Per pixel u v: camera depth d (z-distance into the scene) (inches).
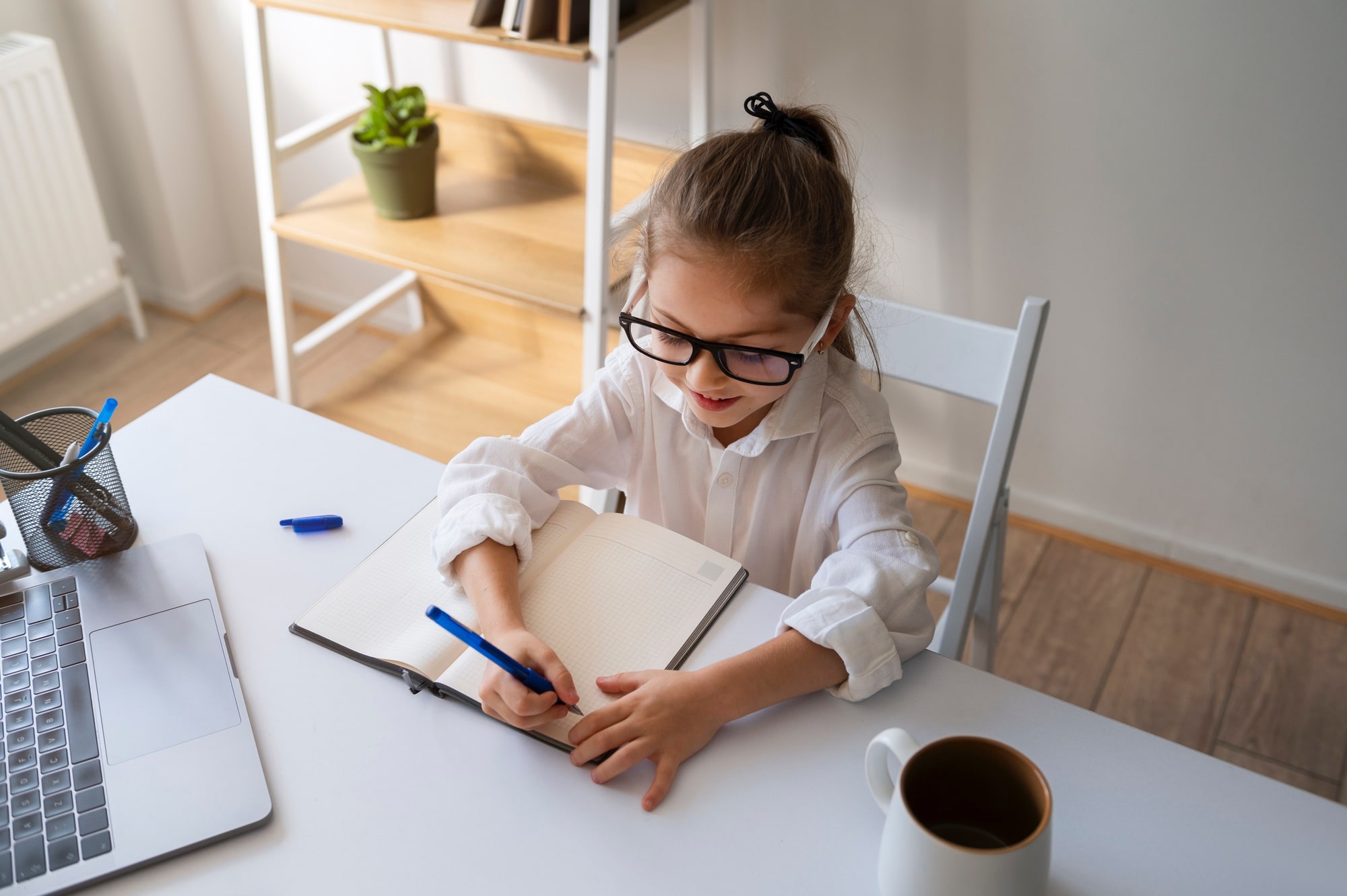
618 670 31.5
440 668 31.1
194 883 26.1
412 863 26.6
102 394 90.0
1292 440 69.6
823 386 39.6
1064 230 68.9
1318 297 64.2
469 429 77.5
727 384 33.9
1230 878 26.6
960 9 64.1
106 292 91.1
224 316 100.3
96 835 26.8
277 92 89.6
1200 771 29.4
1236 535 75.0
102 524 34.9
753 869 26.6
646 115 76.9
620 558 35.2
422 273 69.3
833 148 36.4
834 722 30.6
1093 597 75.0
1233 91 60.4
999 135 67.4
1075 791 28.7
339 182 91.1
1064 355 73.7
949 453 81.7
